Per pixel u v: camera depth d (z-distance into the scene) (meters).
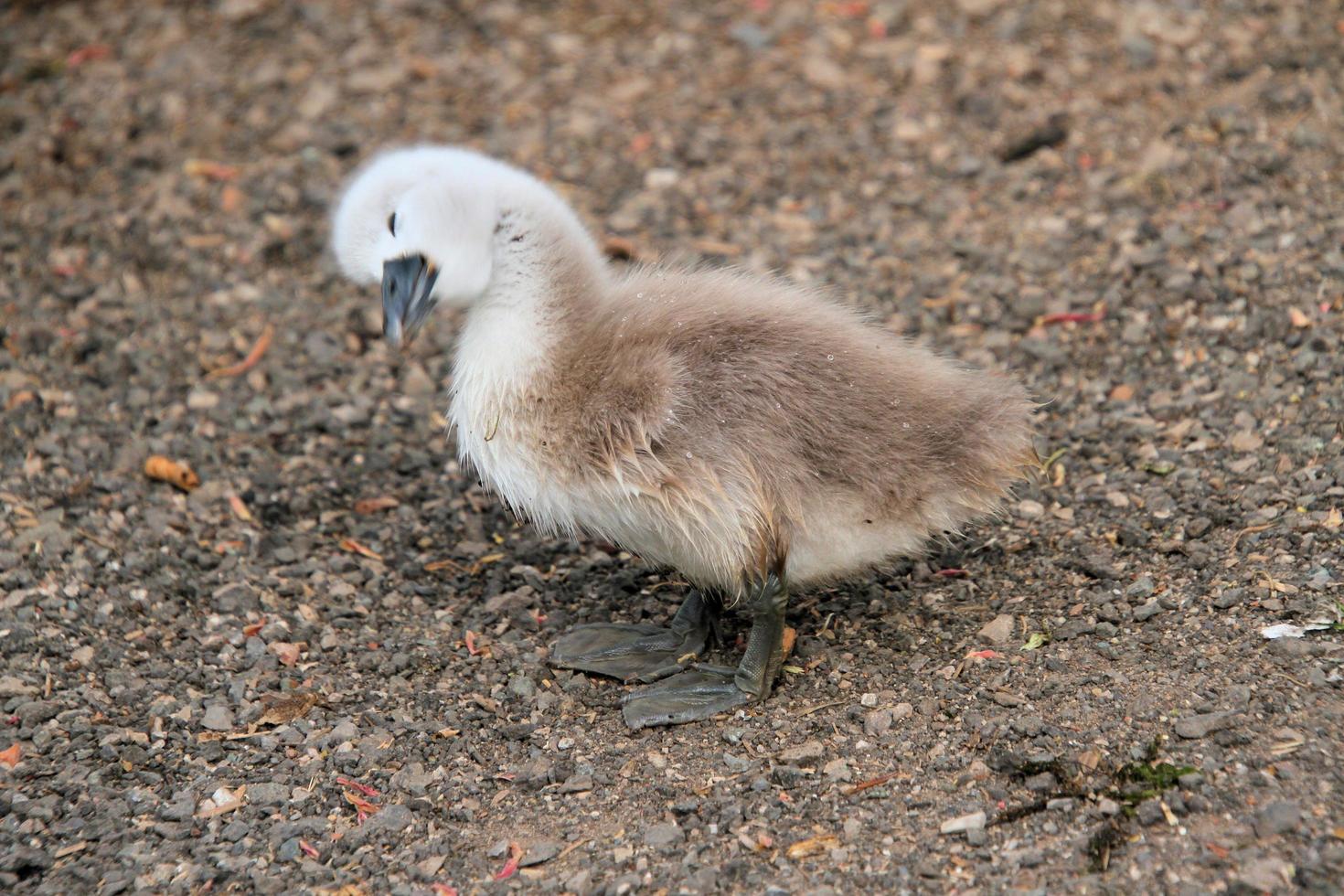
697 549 9.17
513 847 8.30
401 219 9.40
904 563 10.48
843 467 9.09
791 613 10.18
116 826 8.59
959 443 9.24
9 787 8.85
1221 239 13.02
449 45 17.41
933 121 15.55
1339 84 14.65
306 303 14.08
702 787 8.63
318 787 8.90
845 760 8.67
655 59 16.98
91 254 14.59
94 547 11.03
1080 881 7.48
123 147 16.05
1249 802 7.71
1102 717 8.55
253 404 12.84
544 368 9.45
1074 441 11.45
